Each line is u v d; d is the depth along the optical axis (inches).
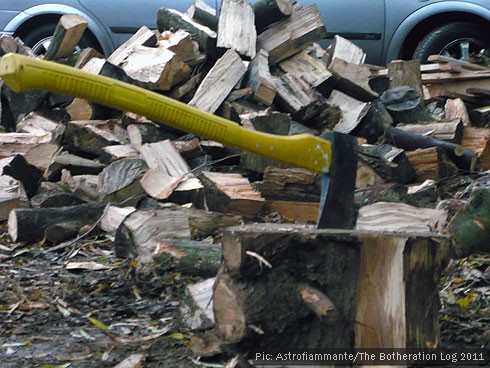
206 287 198.5
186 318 198.8
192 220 268.5
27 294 229.5
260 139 159.3
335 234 161.5
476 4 480.7
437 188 324.5
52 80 139.6
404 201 296.0
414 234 169.8
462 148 334.0
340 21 490.6
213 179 294.0
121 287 233.5
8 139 334.6
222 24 368.5
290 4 380.5
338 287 163.0
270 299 158.4
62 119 362.9
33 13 493.0
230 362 167.8
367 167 322.3
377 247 165.2
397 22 489.1
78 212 284.2
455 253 250.1
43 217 279.6
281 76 366.9
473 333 197.8
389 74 403.5
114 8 488.4
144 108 147.6
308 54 390.0
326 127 358.6
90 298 226.8
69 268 249.4
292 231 159.5
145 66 344.2
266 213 296.7
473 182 315.6
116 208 284.8
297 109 351.3
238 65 350.0
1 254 267.0
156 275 234.2
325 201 169.0
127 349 190.7
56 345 194.1
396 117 371.6
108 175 299.6
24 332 202.1
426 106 411.2
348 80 370.3
